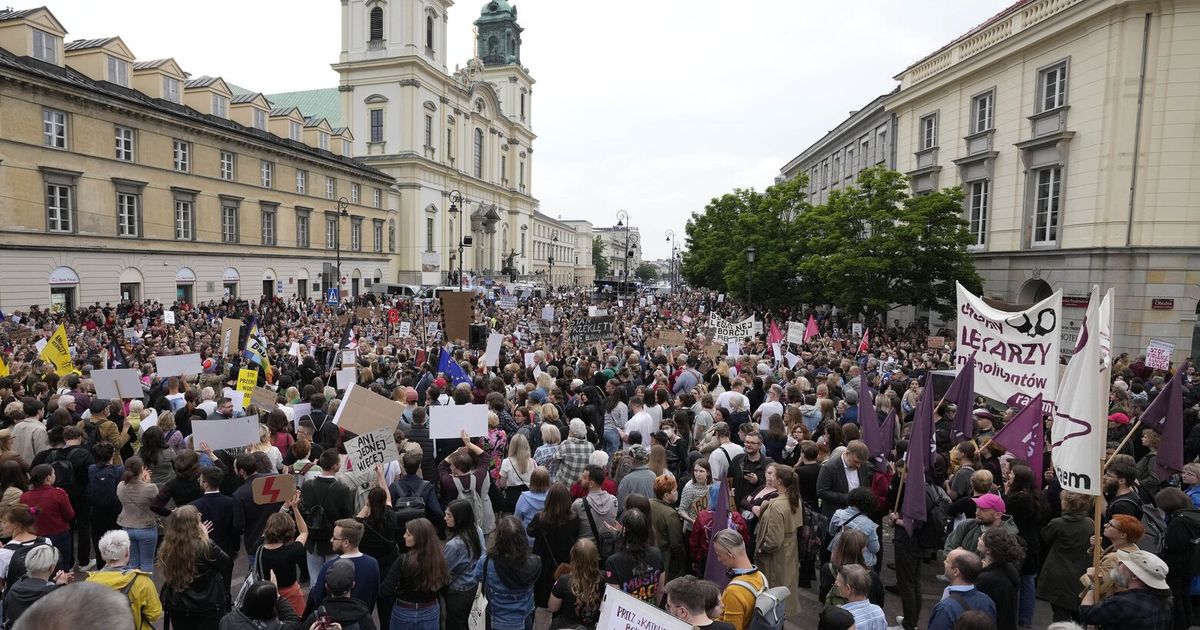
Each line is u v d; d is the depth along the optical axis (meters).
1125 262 24.14
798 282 39.56
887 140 39.59
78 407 11.02
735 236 42.75
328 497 6.86
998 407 13.58
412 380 14.31
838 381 14.09
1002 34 29.45
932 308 30.00
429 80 78.69
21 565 5.79
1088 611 5.43
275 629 4.88
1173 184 23.52
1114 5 23.47
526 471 8.55
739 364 16.92
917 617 7.39
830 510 7.91
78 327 27.72
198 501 6.95
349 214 64.38
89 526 8.68
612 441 10.94
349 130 71.25
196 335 24.97
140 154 40.88
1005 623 5.66
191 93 48.38
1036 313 10.27
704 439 9.48
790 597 6.85
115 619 2.27
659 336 23.73
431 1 79.56
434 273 65.12
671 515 7.31
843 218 30.89
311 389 12.09
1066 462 6.64
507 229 104.00
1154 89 23.48
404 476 7.50
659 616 4.30
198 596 5.61
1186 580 6.77
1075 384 6.88
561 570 6.02
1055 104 26.83
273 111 58.28
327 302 49.62
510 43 107.50
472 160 90.69
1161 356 16.61
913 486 7.21
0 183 32.94
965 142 31.97
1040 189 27.78
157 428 8.32
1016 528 7.04
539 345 20.81
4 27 34.94
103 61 39.53
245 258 50.22
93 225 37.91
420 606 5.49
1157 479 8.48
